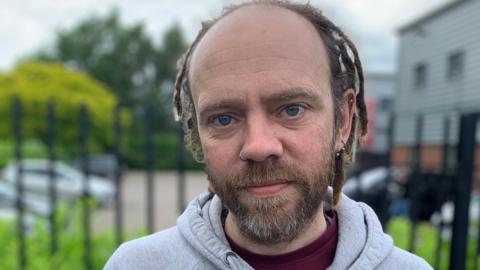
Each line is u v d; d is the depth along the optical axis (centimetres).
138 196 1404
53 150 259
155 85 3831
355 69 113
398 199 508
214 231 111
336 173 111
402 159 1118
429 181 255
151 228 263
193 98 103
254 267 106
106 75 3684
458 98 1221
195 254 112
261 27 93
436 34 1333
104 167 1318
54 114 259
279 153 90
